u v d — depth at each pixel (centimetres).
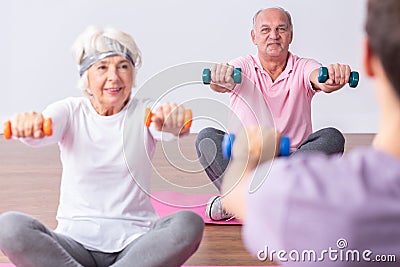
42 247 196
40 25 504
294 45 505
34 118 196
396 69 98
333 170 105
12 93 509
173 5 501
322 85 291
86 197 213
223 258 249
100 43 214
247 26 503
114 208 212
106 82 213
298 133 298
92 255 211
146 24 502
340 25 503
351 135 504
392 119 102
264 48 295
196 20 503
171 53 505
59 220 216
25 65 507
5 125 196
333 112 513
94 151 213
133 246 203
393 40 96
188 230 199
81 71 217
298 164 107
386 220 101
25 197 335
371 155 105
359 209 101
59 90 510
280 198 104
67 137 215
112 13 502
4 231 194
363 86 510
